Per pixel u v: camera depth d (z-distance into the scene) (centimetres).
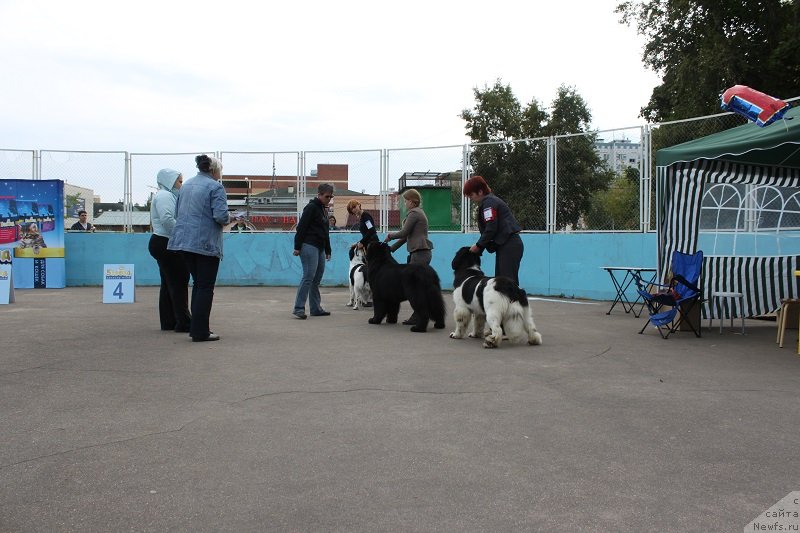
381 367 574
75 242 1592
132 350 652
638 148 1184
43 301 1173
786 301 710
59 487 306
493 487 308
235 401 458
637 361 614
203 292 707
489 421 412
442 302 795
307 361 599
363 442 371
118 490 303
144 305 1101
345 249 1545
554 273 1306
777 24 1992
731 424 409
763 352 668
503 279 685
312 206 911
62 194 1509
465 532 263
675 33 2283
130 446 364
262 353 639
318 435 384
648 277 1155
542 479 318
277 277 1593
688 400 468
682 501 293
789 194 962
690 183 850
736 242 1016
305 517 276
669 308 841
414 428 397
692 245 866
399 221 1507
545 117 3050
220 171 736
